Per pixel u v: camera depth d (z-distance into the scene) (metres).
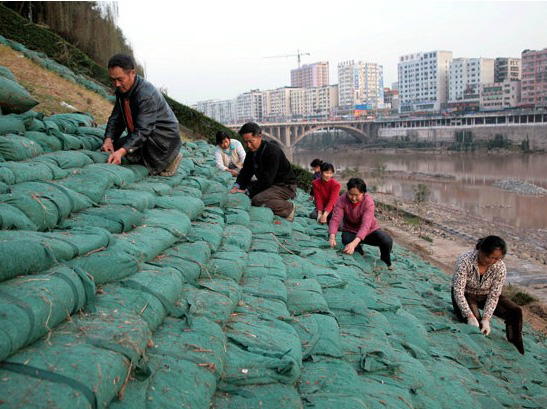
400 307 4.69
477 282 5.25
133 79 5.36
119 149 5.34
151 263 3.26
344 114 165.12
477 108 120.44
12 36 13.86
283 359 2.56
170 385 2.08
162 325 2.60
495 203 42.62
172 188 5.71
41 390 1.62
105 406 1.75
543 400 4.02
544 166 64.06
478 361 4.20
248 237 4.97
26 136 4.80
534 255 26.19
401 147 101.12
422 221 33.28
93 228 3.05
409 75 146.38
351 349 3.24
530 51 103.75
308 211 9.18
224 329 2.87
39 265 2.29
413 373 3.17
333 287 4.43
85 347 1.93
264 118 161.75
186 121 16.44
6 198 3.06
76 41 18.84
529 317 14.00
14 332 1.77
